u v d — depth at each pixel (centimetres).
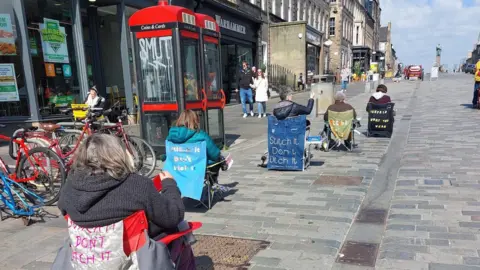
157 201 207
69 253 213
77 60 1070
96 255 192
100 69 1242
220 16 1762
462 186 516
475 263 315
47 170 516
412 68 4100
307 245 368
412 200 473
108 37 1286
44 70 973
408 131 975
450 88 2419
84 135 628
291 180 598
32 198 496
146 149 641
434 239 363
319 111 1426
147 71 734
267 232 404
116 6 1184
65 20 1036
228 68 1956
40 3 959
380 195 511
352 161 703
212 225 431
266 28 2464
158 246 206
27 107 920
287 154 653
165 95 730
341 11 4712
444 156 686
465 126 979
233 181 608
